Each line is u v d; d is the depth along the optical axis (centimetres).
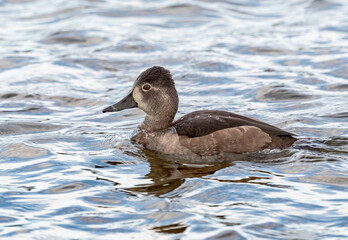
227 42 2119
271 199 976
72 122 1462
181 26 2317
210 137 1198
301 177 1072
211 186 1036
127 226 895
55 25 2308
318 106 1523
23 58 1964
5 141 1308
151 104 1294
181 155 1216
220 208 946
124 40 2134
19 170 1136
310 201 966
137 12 2478
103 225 902
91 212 947
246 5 2584
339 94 1617
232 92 1677
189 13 2469
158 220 911
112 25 2309
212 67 1880
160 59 1961
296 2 2583
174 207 953
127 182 1073
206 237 851
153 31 2253
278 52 2006
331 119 1409
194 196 998
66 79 1797
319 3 2509
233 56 1981
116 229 888
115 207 965
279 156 1177
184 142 1216
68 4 2567
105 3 2597
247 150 1188
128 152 1244
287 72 1822
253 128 1198
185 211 937
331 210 931
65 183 1065
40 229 891
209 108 1548
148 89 1294
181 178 1088
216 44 2098
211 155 1195
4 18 2409
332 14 2384
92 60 1956
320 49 2005
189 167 1152
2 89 1692
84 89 1722
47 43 2120
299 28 2250
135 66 1916
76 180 1079
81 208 962
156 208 953
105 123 1460
